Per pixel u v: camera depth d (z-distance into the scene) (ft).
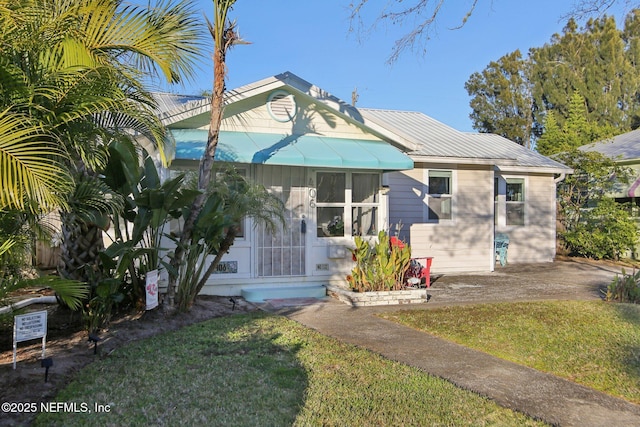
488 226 50.90
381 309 29.91
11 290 16.06
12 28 14.85
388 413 14.35
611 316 27.91
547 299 33.76
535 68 115.14
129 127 23.26
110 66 17.12
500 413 14.57
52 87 15.30
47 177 13.37
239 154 29.81
